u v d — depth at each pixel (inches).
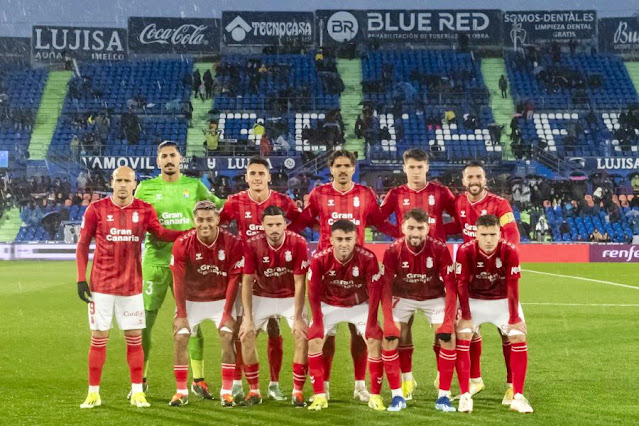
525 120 1245.7
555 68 1357.0
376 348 220.5
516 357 215.8
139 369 224.8
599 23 1397.6
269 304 234.8
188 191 269.7
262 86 1328.7
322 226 255.6
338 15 1412.4
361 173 1137.4
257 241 229.8
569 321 415.5
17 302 522.3
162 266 258.1
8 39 1385.3
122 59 1407.5
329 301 228.4
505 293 227.1
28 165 1156.5
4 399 227.6
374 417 205.0
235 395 228.5
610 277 745.0
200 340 239.9
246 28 1414.9
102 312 222.4
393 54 1414.9
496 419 201.9
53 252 1029.2
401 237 239.0
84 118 1242.0
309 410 214.8
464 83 1326.3
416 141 1189.1
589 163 1101.7
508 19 1403.8
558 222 1075.3
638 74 1360.7
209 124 1221.1
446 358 216.8
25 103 1304.1
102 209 227.5
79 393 237.1
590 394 232.4
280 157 1099.3
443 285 230.7
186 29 1414.9
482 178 248.2
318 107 1282.0
